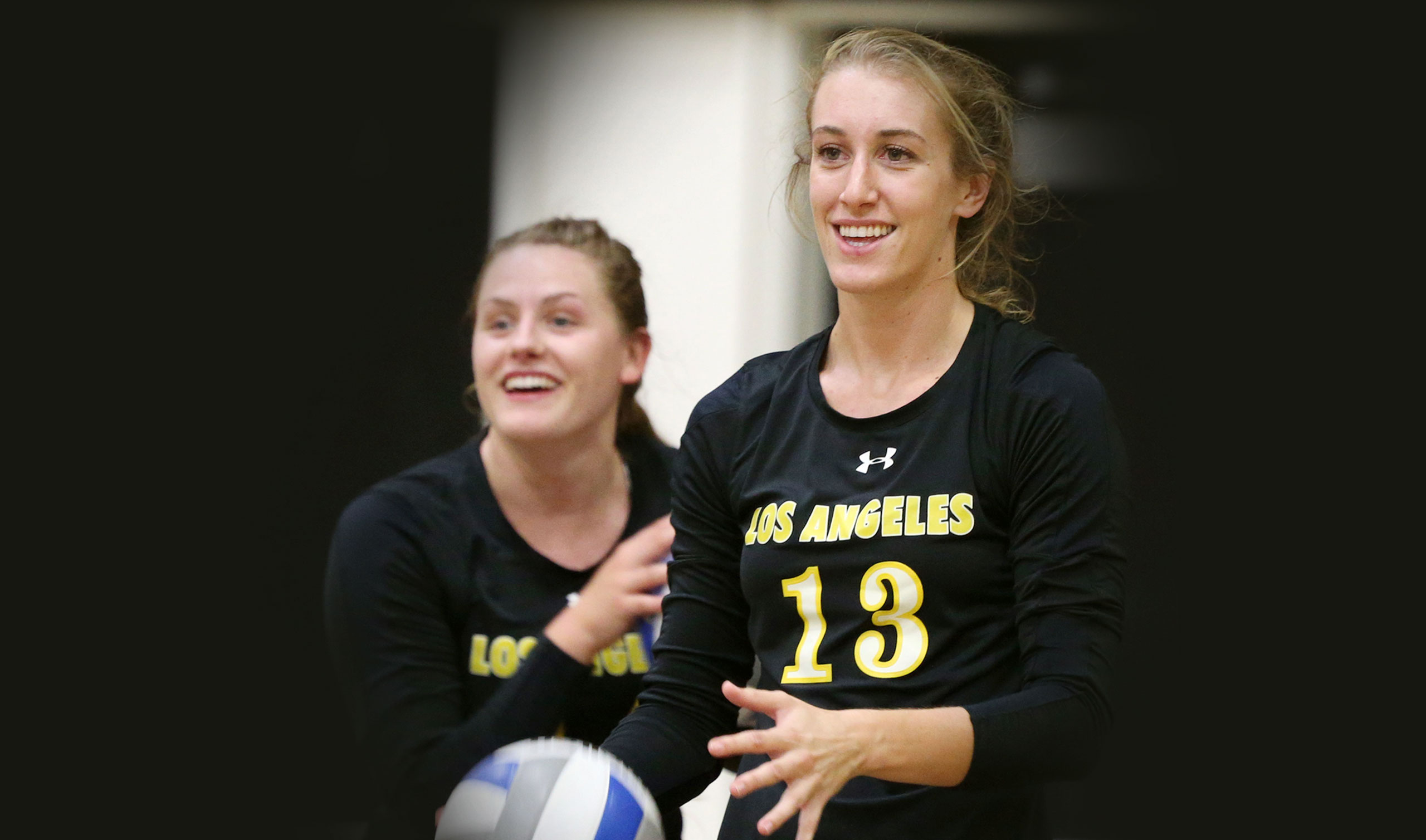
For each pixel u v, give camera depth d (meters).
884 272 8.13
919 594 7.92
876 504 8.05
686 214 23.41
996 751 7.16
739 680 9.10
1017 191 9.30
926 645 7.90
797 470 8.41
